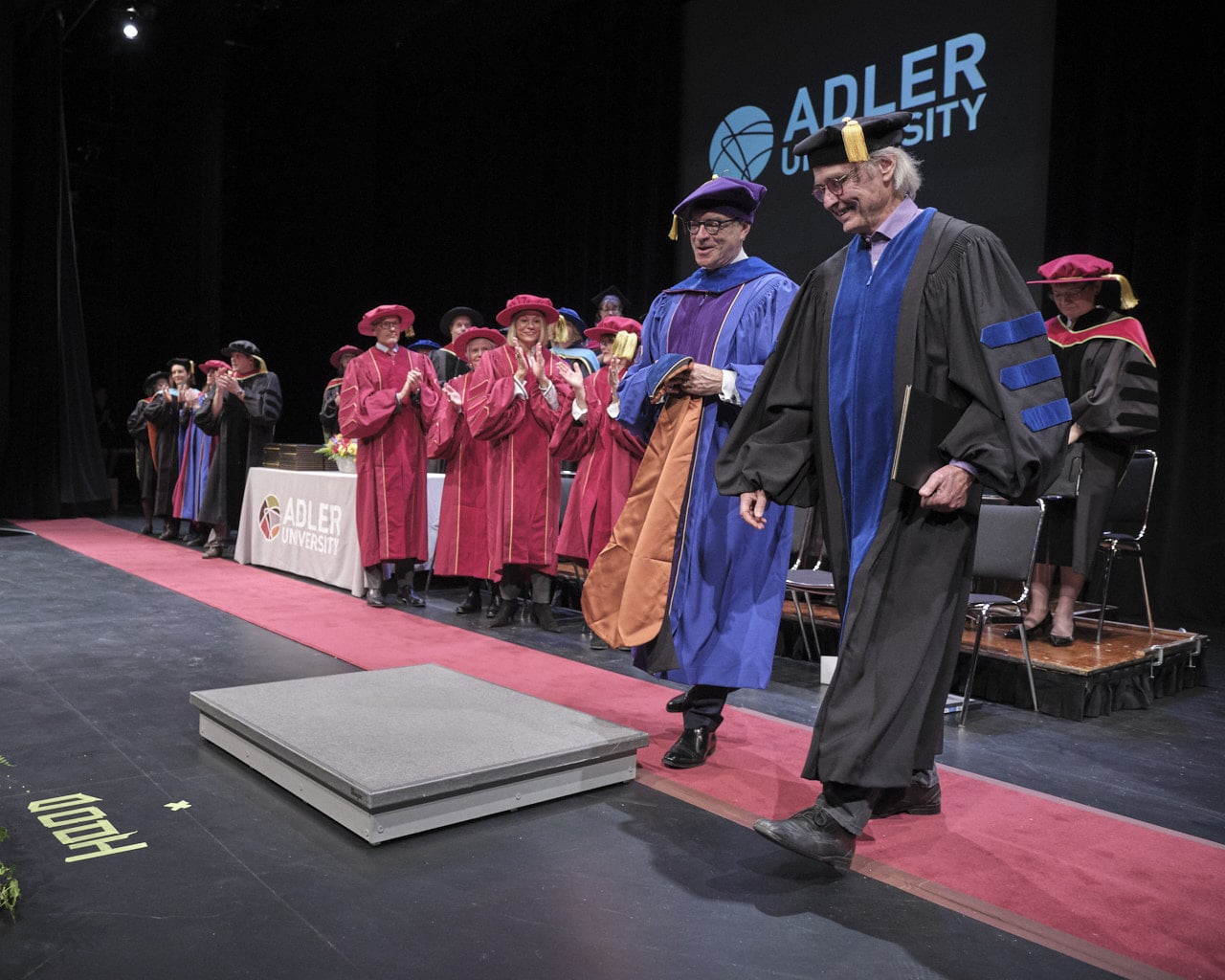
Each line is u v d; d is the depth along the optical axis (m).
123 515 12.19
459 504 5.44
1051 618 4.83
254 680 3.93
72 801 2.58
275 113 13.70
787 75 8.12
